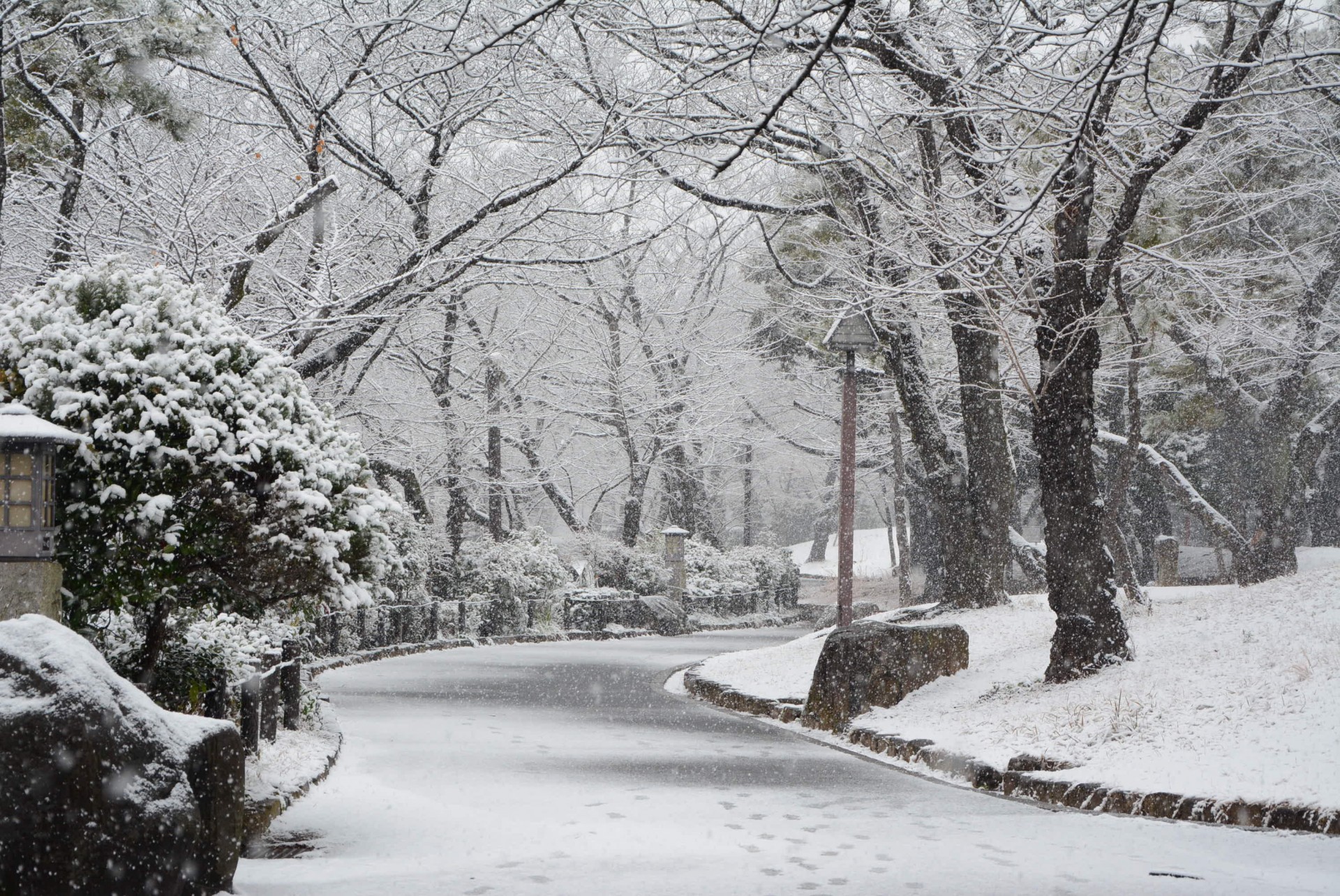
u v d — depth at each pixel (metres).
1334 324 26.53
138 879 5.49
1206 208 22.14
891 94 19.36
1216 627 14.63
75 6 13.75
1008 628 20.02
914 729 13.60
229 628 11.09
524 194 18.94
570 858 7.46
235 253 17.14
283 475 9.14
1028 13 15.66
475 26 20.05
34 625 5.75
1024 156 16.06
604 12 18.38
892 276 20.12
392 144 22.06
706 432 44.06
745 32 16.80
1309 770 9.02
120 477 8.79
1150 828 8.62
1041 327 14.70
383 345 22.66
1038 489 44.47
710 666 22.27
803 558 76.94
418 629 27.34
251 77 20.11
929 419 23.78
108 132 16.38
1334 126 22.95
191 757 5.86
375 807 9.16
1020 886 6.66
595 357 40.22
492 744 13.09
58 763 5.37
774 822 8.88
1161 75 16.14
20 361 8.86
